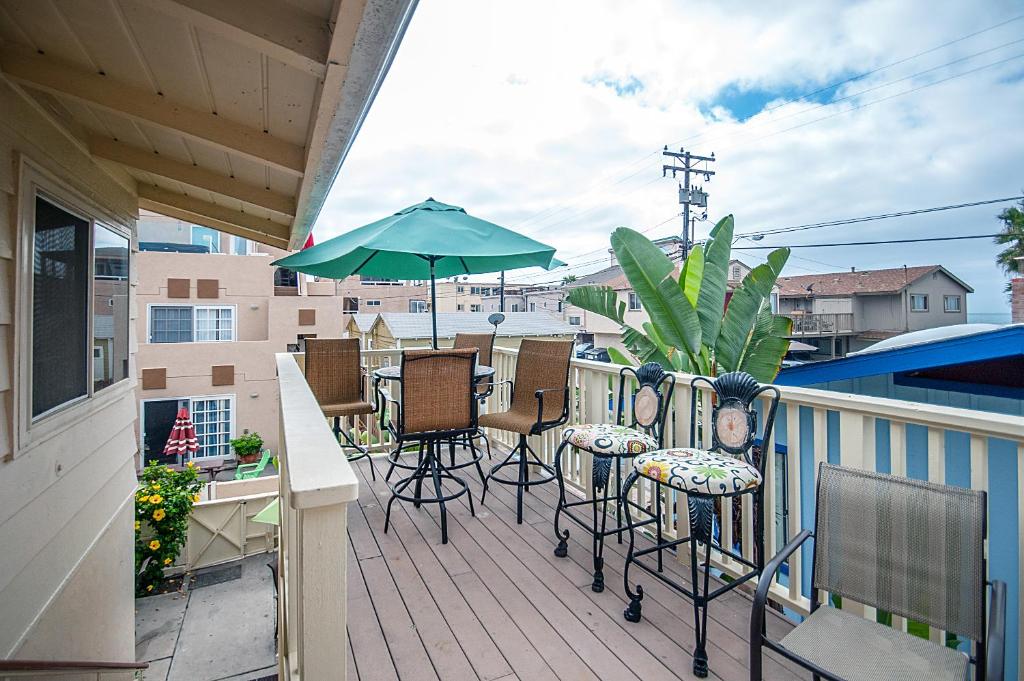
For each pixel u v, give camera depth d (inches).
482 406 189.5
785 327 183.9
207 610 234.2
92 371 127.2
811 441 140.9
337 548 38.8
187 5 58.2
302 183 114.3
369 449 176.7
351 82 67.4
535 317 620.4
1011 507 107.4
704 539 68.6
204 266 499.8
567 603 86.0
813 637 54.4
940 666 49.8
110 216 141.3
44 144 102.0
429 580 93.3
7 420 87.5
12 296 89.3
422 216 143.3
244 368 498.3
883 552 57.8
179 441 444.1
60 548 108.0
